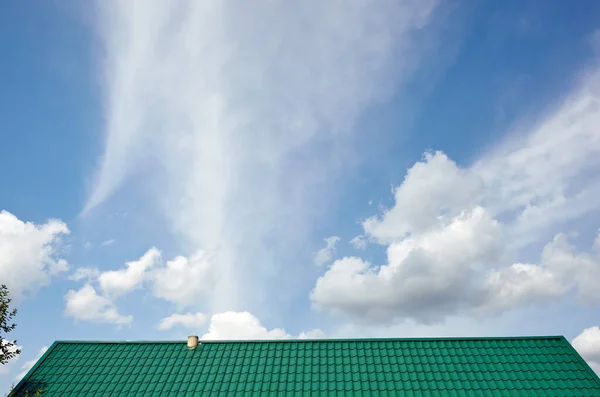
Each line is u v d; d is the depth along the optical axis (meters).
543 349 24.02
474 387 21.58
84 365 24.94
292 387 22.42
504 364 23.08
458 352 24.27
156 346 26.52
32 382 23.50
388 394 21.47
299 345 25.83
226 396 22.08
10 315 23.56
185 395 22.27
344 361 24.20
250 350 25.66
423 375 22.61
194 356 25.36
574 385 21.42
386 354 24.53
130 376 23.84
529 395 20.91
